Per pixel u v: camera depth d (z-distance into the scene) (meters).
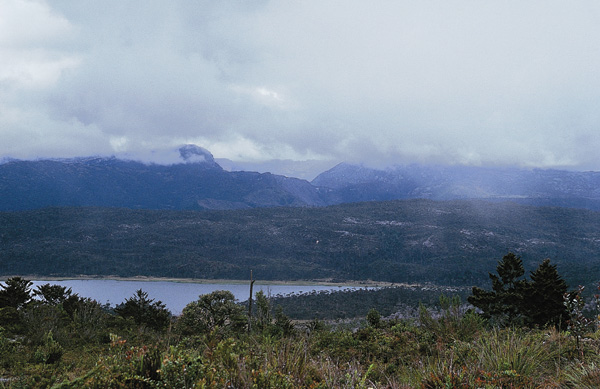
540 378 5.41
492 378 4.82
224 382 4.29
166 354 4.44
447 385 4.78
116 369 4.30
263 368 4.65
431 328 10.25
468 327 9.29
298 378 4.92
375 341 11.12
